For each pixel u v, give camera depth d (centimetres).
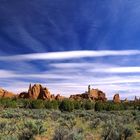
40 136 2138
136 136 2253
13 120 3628
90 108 10550
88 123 3250
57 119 4119
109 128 2159
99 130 2561
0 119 3891
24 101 11488
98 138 2127
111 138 2059
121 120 3434
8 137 1677
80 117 4872
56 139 1666
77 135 1672
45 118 4403
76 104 10450
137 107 10988
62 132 1684
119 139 2059
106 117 4238
